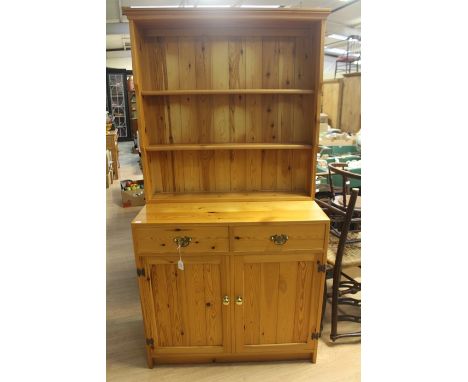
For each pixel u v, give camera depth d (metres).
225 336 1.74
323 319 2.08
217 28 1.72
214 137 1.88
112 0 4.33
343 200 2.12
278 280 1.66
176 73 1.78
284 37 1.75
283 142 1.89
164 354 1.77
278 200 1.84
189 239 1.57
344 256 1.94
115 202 4.43
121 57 9.59
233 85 1.81
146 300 1.67
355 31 6.86
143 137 1.72
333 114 6.69
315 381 1.70
